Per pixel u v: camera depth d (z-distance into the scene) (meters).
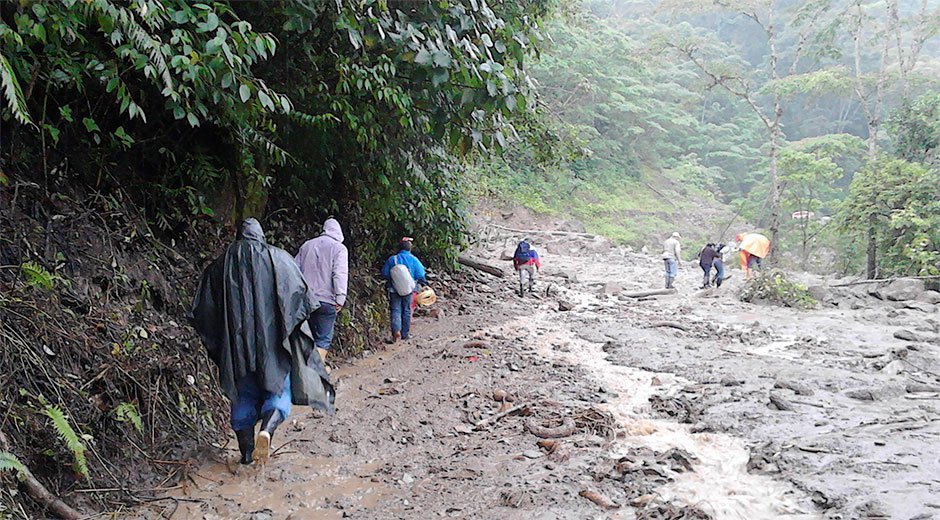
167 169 6.21
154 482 4.27
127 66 4.79
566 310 12.44
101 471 4.04
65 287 4.71
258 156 6.95
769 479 4.25
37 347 4.12
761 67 60.09
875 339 10.04
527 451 4.86
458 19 6.06
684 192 47.41
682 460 4.54
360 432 5.36
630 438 5.19
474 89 5.72
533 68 38.34
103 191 5.64
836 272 23.05
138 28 3.86
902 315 12.64
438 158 10.52
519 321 11.02
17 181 4.78
